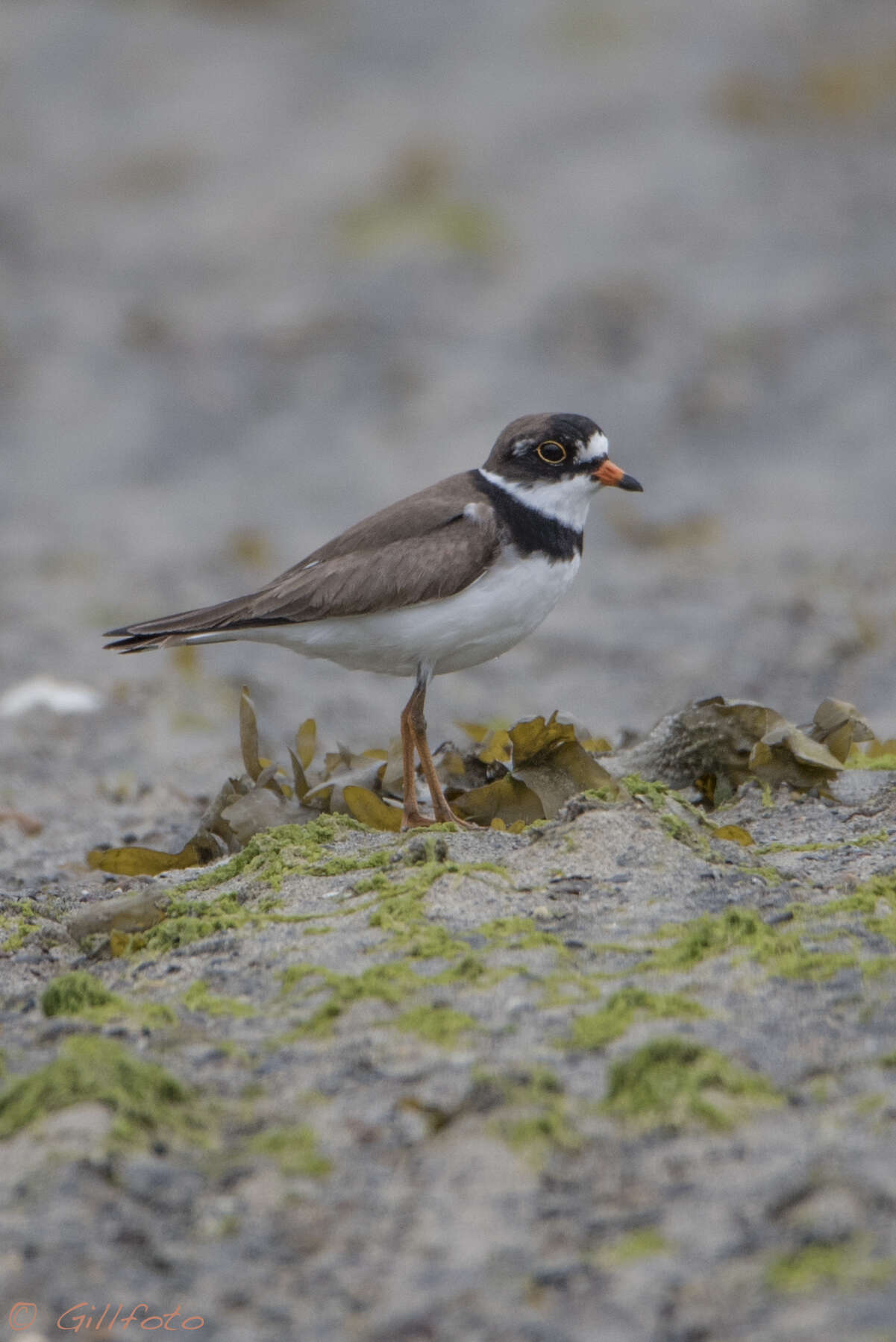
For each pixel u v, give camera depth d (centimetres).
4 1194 460
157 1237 443
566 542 849
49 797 1164
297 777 850
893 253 2767
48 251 3144
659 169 3128
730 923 596
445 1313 409
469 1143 472
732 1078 488
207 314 2817
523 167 3225
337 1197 455
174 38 4281
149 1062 513
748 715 857
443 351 2609
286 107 3759
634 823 702
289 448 2386
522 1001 553
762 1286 402
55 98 3959
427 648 824
